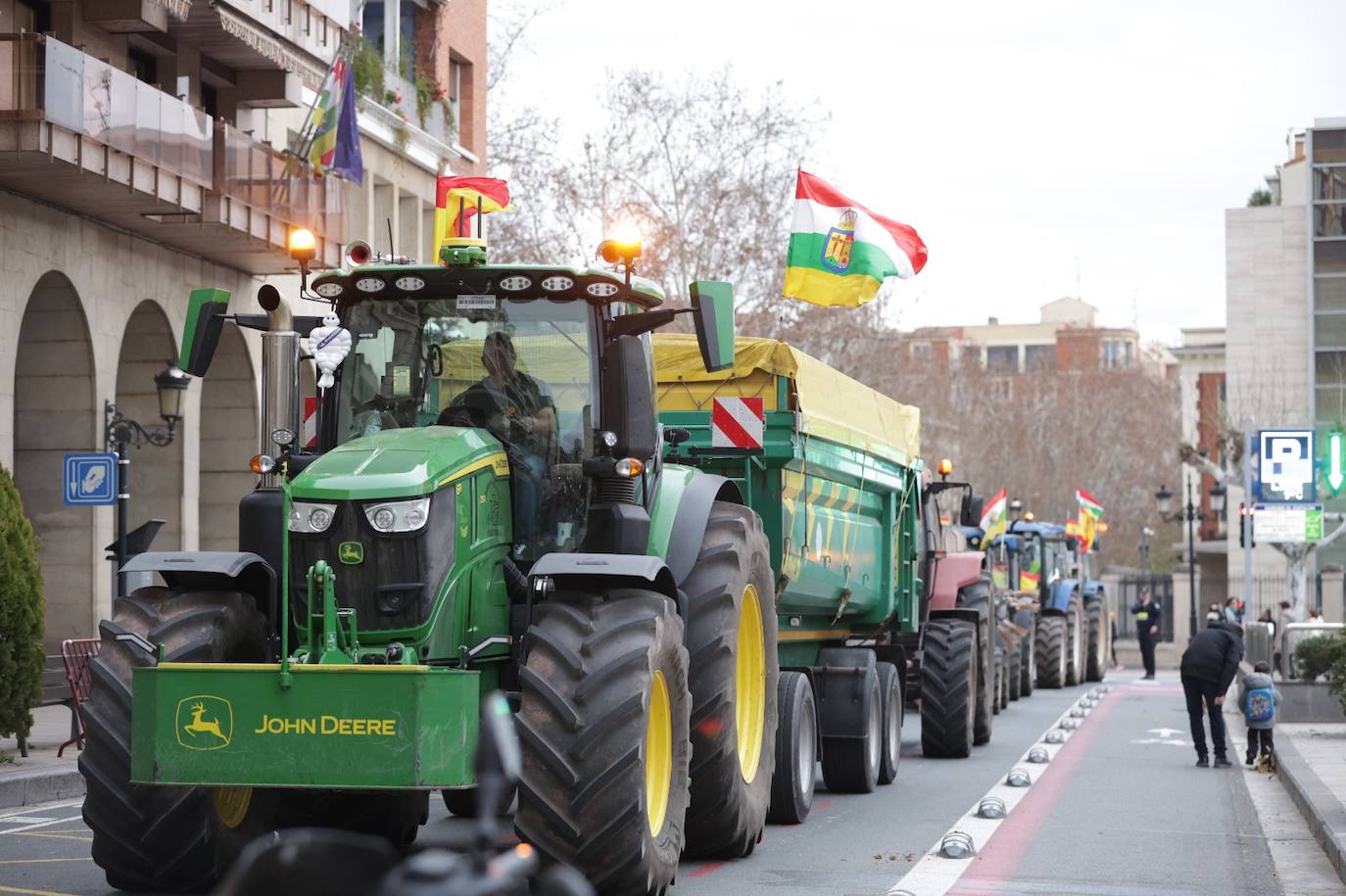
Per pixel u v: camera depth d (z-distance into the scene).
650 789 10.88
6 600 18.84
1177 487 106.12
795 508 16.27
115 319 31.22
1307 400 76.06
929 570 23.25
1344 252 75.25
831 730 17.98
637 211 51.22
